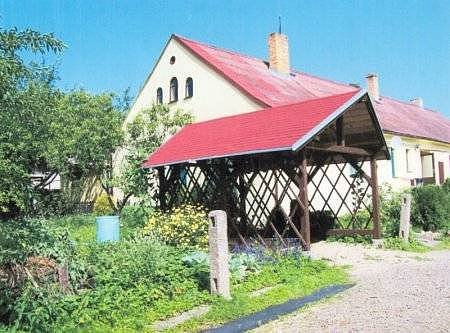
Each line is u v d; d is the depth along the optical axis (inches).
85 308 331.3
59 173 1063.6
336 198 964.0
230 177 644.7
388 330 287.0
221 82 990.4
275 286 429.7
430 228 801.6
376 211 684.1
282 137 560.7
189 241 590.2
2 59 269.1
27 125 340.5
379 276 463.8
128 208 931.3
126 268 406.0
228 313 346.9
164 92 1122.7
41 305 311.6
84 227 808.3
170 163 676.7
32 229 380.8
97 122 1050.1
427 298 362.6
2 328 288.2
